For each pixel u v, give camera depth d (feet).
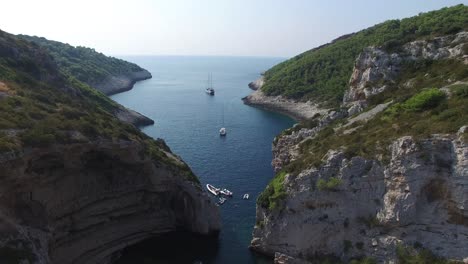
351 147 160.76
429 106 169.78
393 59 246.88
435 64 226.58
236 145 362.94
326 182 157.89
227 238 192.24
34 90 214.69
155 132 411.75
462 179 131.75
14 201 146.00
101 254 174.50
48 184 158.92
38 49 288.30
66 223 166.40
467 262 129.90
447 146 138.00
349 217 154.10
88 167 176.24
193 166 298.76
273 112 550.36
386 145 151.43
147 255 177.99
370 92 245.86
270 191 176.76
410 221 140.87
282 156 253.24
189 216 200.54
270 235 171.32
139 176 193.47
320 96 545.85
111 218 183.93
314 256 159.84
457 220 134.21
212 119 491.31
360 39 634.84
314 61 648.38
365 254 148.87
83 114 196.44
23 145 145.79
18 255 129.49
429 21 359.05
